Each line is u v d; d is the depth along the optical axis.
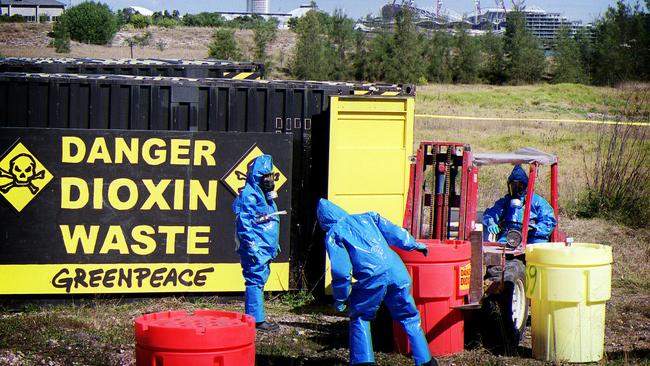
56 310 10.28
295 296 11.22
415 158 9.16
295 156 11.32
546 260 8.34
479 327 9.01
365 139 10.98
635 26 64.69
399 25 62.50
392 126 11.06
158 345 6.08
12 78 10.59
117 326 9.45
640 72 64.31
